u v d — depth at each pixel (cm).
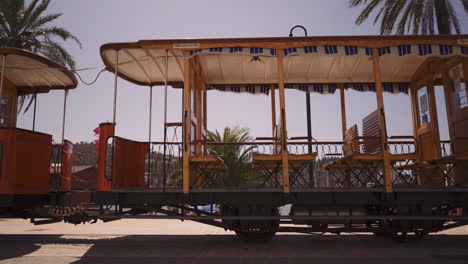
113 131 652
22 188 665
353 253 575
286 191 619
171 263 495
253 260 516
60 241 721
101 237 796
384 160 618
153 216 626
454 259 522
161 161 748
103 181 646
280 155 632
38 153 710
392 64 823
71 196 696
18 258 535
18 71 813
